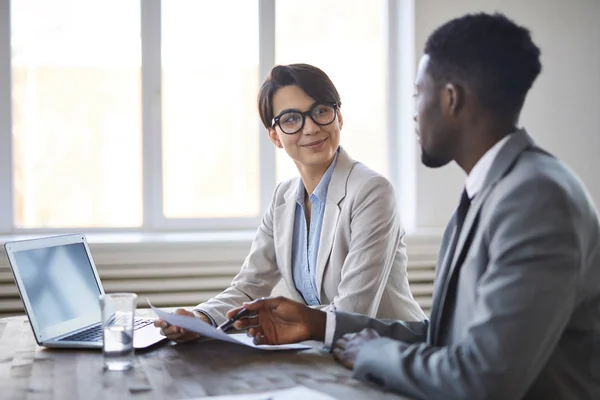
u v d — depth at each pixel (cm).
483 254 125
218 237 347
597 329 121
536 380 122
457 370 115
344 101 389
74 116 366
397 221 200
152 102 369
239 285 212
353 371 137
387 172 393
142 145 370
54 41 362
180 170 376
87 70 366
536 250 114
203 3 373
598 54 386
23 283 164
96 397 125
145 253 334
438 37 134
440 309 136
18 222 362
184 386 131
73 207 367
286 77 200
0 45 353
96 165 368
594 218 122
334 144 203
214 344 165
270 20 376
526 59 128
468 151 135
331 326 154
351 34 387
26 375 140
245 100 379
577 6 383
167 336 165
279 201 217
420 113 138
